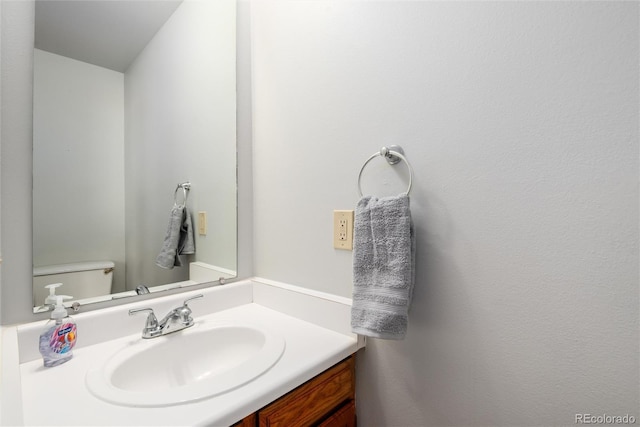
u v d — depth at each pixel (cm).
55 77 85
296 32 108
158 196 105
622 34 54
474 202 70
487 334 69
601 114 55
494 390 68
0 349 65
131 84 100
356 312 77
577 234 58
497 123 67
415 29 79
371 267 76
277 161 116
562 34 59
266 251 121
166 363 85
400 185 82
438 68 75
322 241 100
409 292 73
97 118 93
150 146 103
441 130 75
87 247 90
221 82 120
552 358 61
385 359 86
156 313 96
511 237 65
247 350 94
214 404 58
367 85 89
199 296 105
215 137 119
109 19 96
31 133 80
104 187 94
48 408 56
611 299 55
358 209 79
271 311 112
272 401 67
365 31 89
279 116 115
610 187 55
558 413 61
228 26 123
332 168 98
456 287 73
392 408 85
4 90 76
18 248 77
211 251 117
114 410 56
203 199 116
